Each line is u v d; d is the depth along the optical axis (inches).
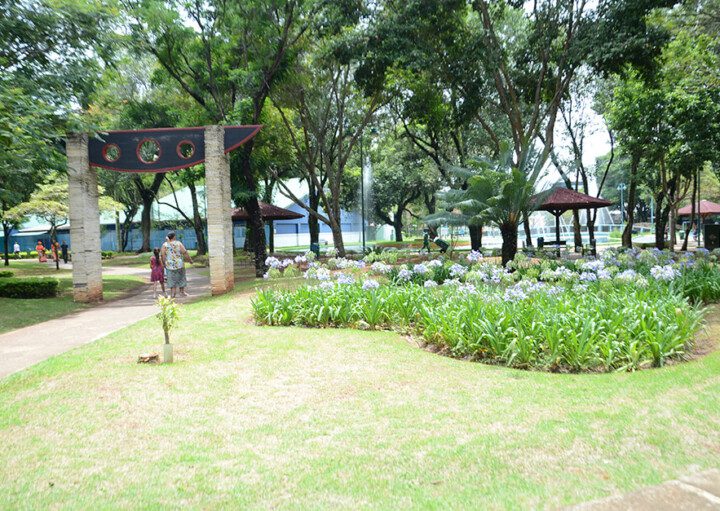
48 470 136.9
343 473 130.0
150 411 181.8
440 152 1195.9
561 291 321.7
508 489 115.2
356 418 171.5
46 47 560.7
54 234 1341.0
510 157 677.3
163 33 691.4
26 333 371.9
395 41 705.6
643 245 1194.0
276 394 199.6
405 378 218.8
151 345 289.6
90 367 242.7
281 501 117.1
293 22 759.7
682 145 791.1
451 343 265.3
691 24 685.9
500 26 856.3
